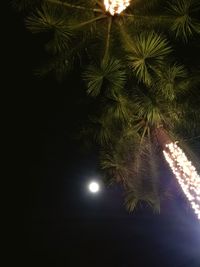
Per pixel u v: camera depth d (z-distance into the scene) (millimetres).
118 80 2283
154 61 2209
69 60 2719
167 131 3334
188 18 2250
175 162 3250
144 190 3703
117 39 2498
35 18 2258
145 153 3631
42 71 2789
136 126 3391
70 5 2361
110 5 2139
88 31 2502
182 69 2904
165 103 3139
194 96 3262
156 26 2428
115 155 3660
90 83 2219
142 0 2410
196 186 3113
